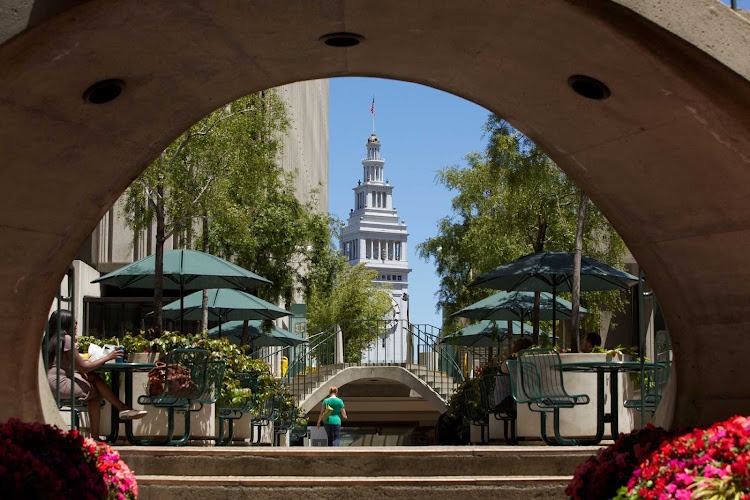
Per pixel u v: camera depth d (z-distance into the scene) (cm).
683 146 524
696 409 611
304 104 6003
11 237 587
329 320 5216
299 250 2761
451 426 1435
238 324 2208
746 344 595
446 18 503
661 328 964
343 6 490
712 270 588
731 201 541
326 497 666
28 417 634
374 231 19000
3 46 429
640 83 490
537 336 1438
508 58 537
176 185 1558
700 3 443
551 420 1002
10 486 418
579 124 571
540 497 671
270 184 1914
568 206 2017
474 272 2556
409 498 666
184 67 534
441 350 2684
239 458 706
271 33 521
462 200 2425
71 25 442
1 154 531
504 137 1689
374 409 3806
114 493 505
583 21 455
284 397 1470
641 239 619
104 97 525
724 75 449
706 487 375
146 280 1377
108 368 880
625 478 494
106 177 599
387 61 589
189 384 904
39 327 628
